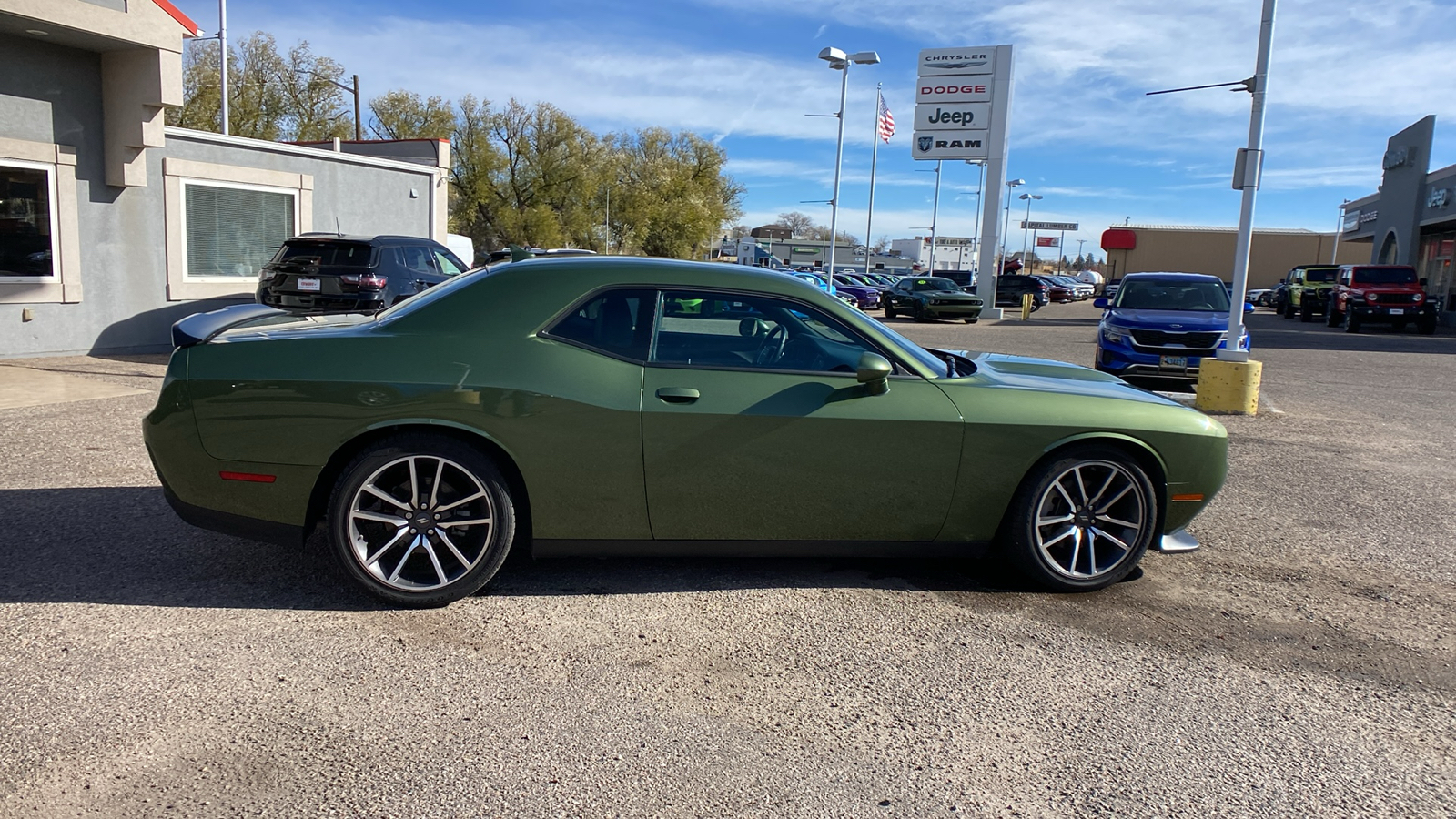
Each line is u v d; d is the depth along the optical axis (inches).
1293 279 1428.4
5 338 413.1
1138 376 457.7
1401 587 175.9
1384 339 922.1
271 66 1777.8
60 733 109.0
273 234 546.3
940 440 154.8
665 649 137.9
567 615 149.3
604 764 106.3
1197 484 165.9
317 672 126.6
